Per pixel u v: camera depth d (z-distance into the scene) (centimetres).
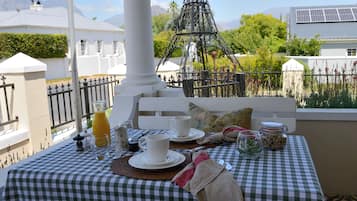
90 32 1769
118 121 276
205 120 238
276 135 171
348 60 956
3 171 207
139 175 141
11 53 1293
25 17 1602
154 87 333
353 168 289
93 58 1700
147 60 332
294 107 244
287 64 670
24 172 150
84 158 167
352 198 284
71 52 340
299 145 179
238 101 252
